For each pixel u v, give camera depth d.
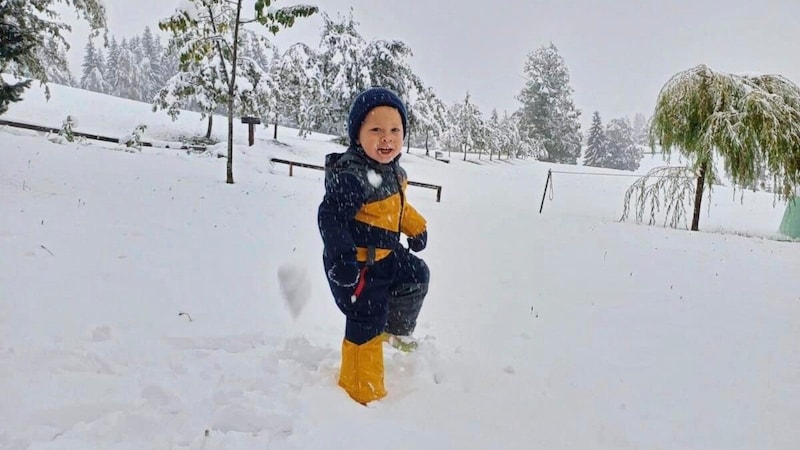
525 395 2.95
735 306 5.44
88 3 14.38
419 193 22.11
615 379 3.30
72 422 2.24
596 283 6.21
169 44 23.94
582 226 11.76
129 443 2.10
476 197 23.34
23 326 3.18
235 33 14.12
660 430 2.68
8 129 19.66
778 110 13.27
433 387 2.93
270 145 29.88
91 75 71.12
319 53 32.91
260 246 6.46
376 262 2.89
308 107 33.97
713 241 10.60
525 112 56.28
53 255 4.96
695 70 14.15
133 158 16.05
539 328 4.26
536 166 44.38
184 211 8.41
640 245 9.57
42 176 10.27
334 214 2.76
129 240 5.96
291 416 2.41
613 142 69.75
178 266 5.07
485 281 5.91
